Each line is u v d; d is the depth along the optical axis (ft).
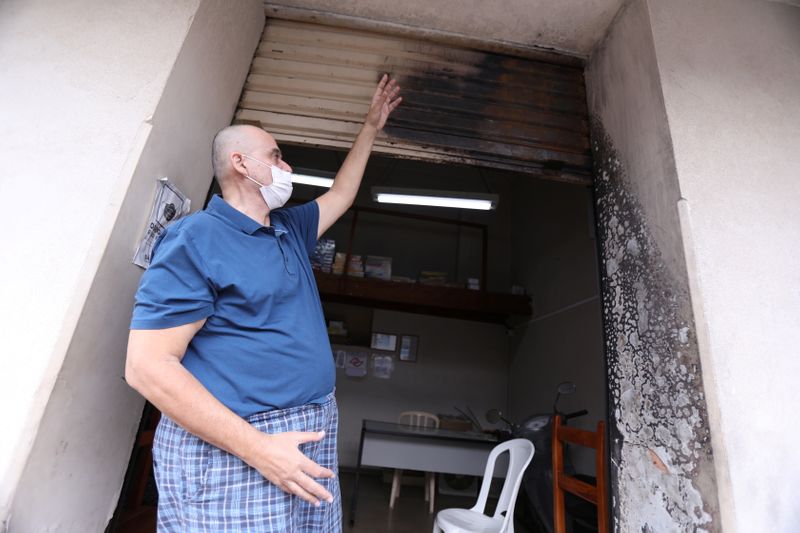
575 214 16.21
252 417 2.97
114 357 4.07
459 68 6.72
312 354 3.27
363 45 6.68
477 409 20.93
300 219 4.45
